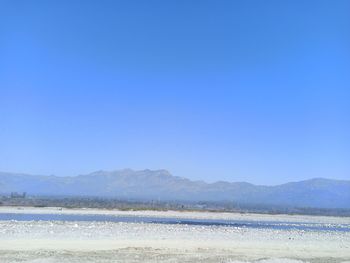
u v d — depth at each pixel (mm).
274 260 25172
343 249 33875
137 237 35031
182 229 43844
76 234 35312
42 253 24812
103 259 23297
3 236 32188
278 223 75375
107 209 103375
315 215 124750
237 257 26094
